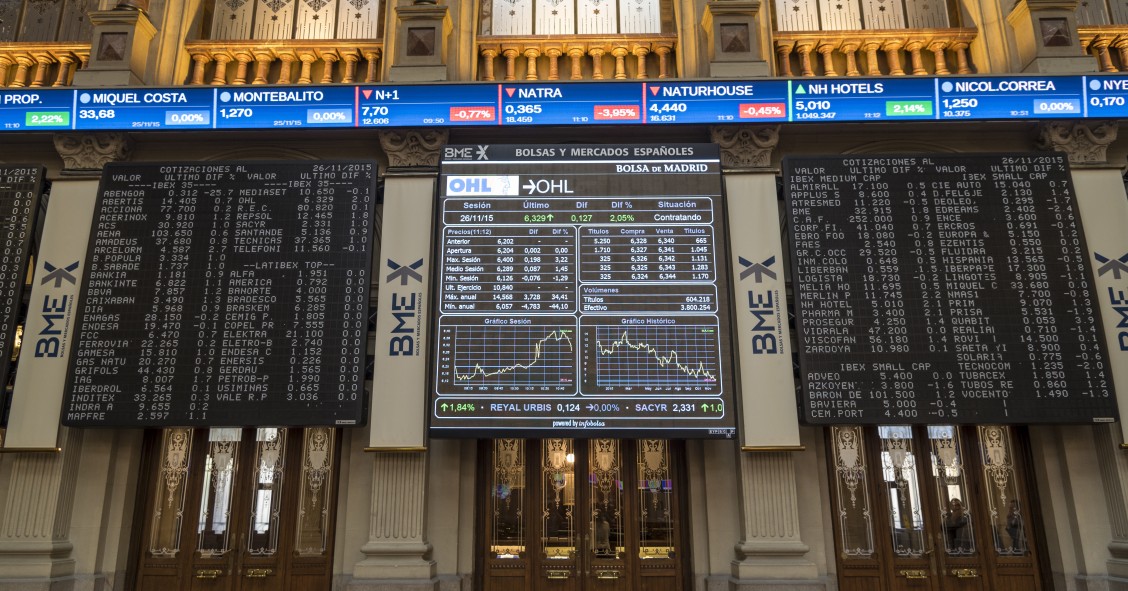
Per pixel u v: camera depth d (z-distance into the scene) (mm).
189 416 7391
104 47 8688
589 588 7883
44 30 9523
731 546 7684
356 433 8023
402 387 7676
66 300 7871
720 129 8422
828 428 8188
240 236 7895
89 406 7402
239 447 8203
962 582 7750
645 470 8219
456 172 8102
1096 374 7375
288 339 7609
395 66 8625
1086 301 7570
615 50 9211
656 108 8359
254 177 8078
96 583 7496
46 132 8328
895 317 7578
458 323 7656
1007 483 8023
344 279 7773
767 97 8336
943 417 7301
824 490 7992
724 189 8234
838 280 7699
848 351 7512
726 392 7477
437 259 7840
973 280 7664
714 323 7664
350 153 8719
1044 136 8375
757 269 7949
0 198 8000
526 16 9719
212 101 8344
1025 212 7836
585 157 8148
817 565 7602
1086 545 7461
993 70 8828
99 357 7523
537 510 8086
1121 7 9359
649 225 7957
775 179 8250
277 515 8008
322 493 8062
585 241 7910
